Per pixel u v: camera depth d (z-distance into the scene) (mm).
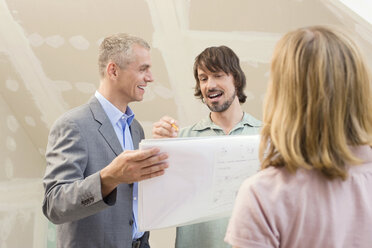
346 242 670
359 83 675
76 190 1135
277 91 712
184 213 1105
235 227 683
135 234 1461
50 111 2721
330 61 663
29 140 2977
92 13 2029
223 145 1083
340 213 663
